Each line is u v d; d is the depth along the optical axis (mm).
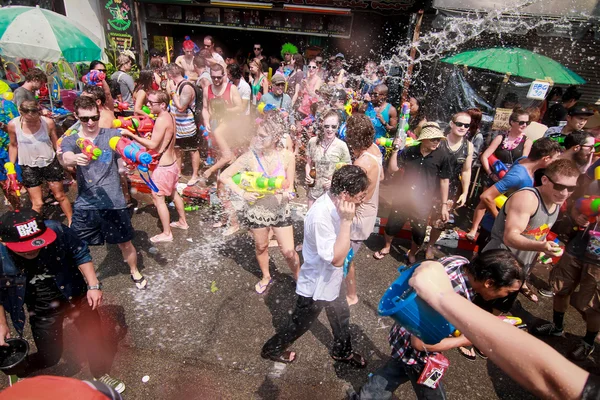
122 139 3180
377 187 3275
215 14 9773
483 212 4645
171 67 5824
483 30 7352
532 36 7582
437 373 2061
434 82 8125
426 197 3959
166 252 4410
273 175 3381
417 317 1691
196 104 6367
